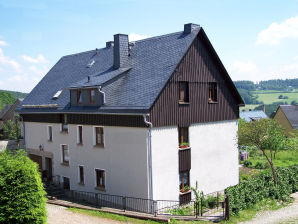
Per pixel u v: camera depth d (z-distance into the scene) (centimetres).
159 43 2094
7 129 4706
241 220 1556
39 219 1255
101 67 2352
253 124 2117
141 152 1716
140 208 1736
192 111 1922
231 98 2227
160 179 1734
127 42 2195
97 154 2006
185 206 1867
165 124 1744
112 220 1521
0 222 1178
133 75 1972
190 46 1880
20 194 1207
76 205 1830
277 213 1694
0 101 9431
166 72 1775
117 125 1836
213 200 1744
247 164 2966
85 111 2002
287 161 3156
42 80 2903
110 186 1927
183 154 1872
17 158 1330
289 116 5988
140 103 1689
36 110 2491
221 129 2145
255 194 1831
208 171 2048
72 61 2861
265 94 17300
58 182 2362
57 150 2372
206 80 2022
